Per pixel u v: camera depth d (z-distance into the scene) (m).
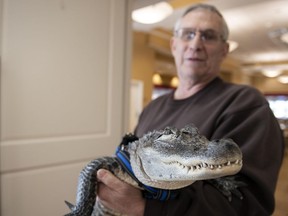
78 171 2.09
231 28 5.49
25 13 1.75
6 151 1.72
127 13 2.41
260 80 12.73
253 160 1.00
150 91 6.15
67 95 2.00
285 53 8.02
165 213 0.82
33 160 1.85
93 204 0.94
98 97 2.21
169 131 0.84
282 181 4.61
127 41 2.43
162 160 0.80
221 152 0.69
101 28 2.20
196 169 0.72
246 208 0.94
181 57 1.54
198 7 1.55
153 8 3.12
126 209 0.87
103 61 2.23
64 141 2.00
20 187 1.80
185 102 1.39
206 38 1.47
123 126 2.44
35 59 1.82
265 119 1.12
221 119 1.13
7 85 1.70
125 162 0.93
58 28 1.92
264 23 5.11
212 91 1.34
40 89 1.85
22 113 1.78
